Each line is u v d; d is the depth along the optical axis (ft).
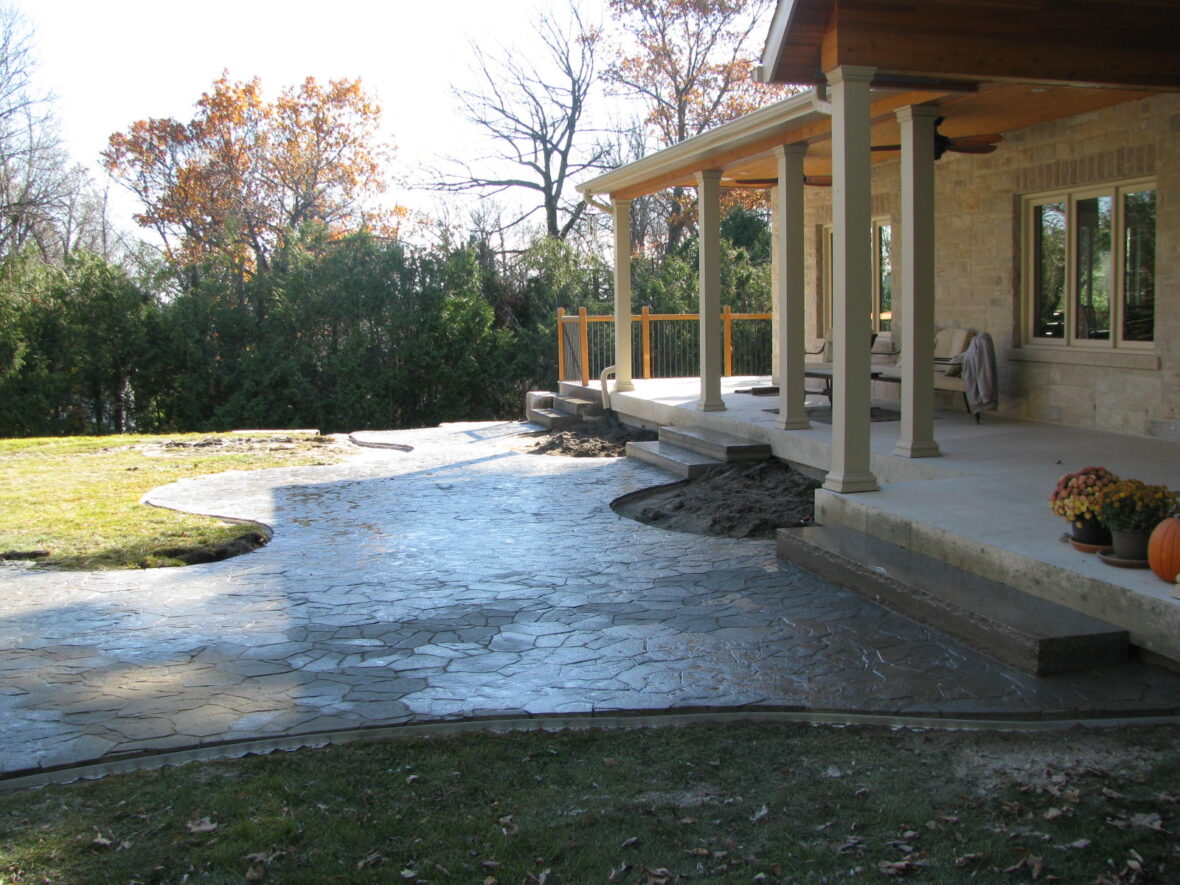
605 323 57.11
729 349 57.72
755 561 24.75
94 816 12.46
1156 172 29.01
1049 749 14.01
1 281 73.82
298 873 11.10
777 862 11.19
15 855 11.53
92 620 21.02
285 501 34.30
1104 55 23.98
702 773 13.53
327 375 80.33
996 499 23.16
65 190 96.68
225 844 11.65
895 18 22.85
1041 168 33.22
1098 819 11.92
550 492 34.83
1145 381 30.19
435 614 21.12
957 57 23.11
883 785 13.03
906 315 27.86
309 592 23.04
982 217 36.24
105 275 74.23
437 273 81.66
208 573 24.94
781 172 33.86
